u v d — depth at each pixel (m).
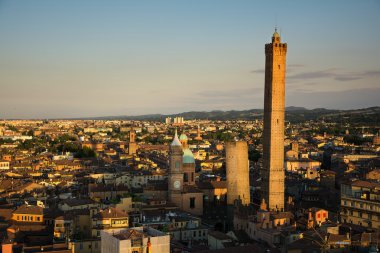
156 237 172.00
